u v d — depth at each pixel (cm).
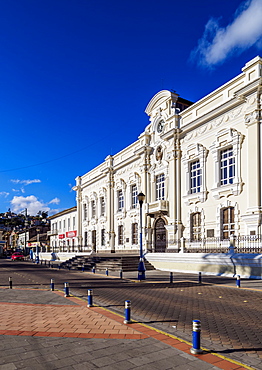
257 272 1638
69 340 635
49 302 1080
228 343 634
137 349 581
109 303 1068
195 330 570
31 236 7806
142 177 3147
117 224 3631
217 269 1884
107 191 3825
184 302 1070
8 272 2531
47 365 509
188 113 2611
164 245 2789
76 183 4822
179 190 2625
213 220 2264
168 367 502
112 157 3825
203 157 2386
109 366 505
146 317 851
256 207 1909
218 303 1045
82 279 1870
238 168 2083
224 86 2244
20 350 578
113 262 2509
